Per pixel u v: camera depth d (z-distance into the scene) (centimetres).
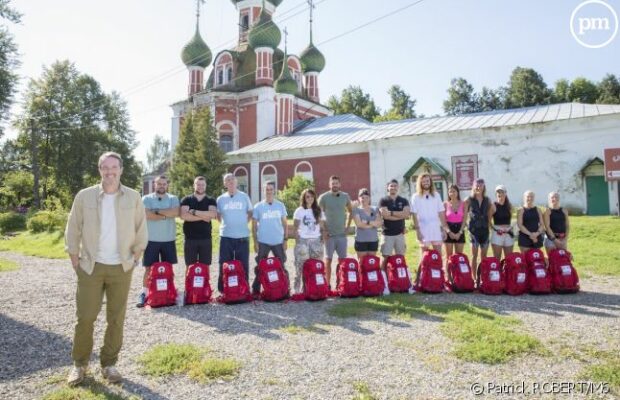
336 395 374
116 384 402
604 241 1353
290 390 385
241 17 4284
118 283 425
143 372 428
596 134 2089
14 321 643
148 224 753
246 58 3966
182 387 393
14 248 1950
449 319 592
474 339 500
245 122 3741
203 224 772
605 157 1869
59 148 4334
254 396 374
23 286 952
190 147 3162
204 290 726
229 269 736
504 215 850
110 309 425
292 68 4109
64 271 1198
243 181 3234
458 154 2416
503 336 503
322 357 463
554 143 2183
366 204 824
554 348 479
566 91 5753
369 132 2891
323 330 562
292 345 504
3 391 389
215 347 501
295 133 3469
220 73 4094
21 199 4669
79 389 390
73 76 4494
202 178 783
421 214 848
